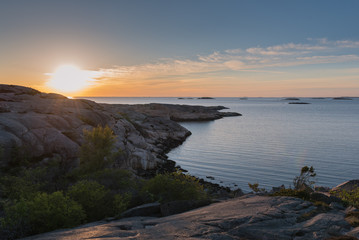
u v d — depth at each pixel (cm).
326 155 4291
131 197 1048
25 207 713
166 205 900
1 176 1195
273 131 7600
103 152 1587
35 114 1956
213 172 3309
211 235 545
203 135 6769
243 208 729
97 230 615
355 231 548
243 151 4678
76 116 2277
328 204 789
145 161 3111
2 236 654
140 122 5869
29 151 1503
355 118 12269
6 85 2619
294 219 636
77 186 977
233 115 14175
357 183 1277
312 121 10875
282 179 3009
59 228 721
